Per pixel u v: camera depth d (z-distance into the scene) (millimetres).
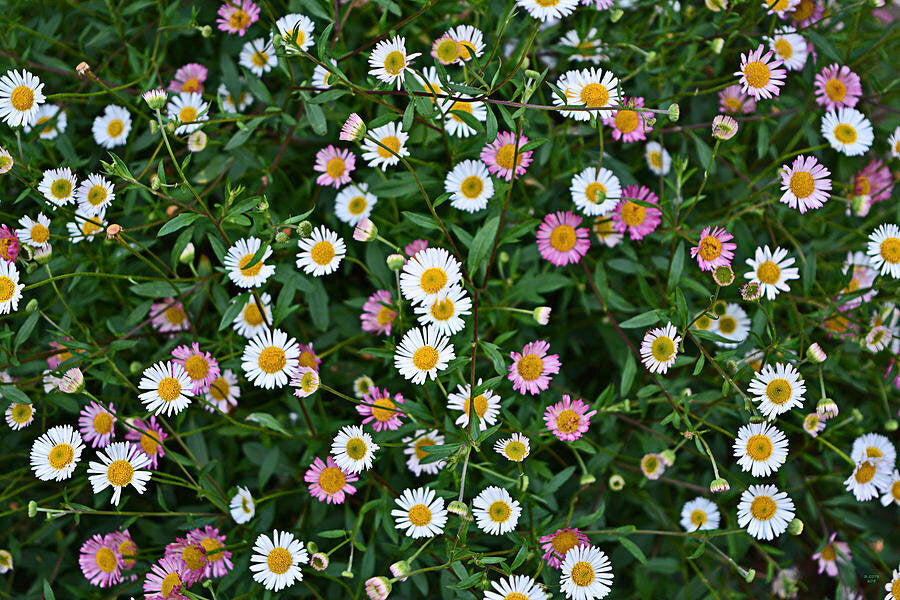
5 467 701
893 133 715
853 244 711
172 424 688
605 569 650
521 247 688
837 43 726
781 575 702
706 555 698
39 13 735
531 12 645
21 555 696
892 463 684
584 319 716
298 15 684
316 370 676
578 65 706
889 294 693
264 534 656
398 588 671
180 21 714
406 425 663
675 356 656
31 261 668
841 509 709
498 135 670
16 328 697
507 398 682
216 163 695
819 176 662
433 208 649
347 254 700
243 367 654
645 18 731
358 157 703
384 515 651
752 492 662
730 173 720
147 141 701
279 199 712
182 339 692
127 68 729
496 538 666
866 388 721
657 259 683
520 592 635
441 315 640
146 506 692
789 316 698
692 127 699
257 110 716
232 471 695
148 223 695
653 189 719
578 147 702
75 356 666
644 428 685
